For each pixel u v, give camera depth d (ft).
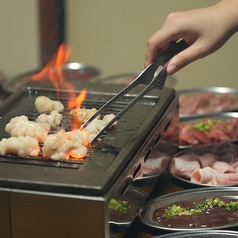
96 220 6.43
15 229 6.70
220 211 7.89
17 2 15.17
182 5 15.25
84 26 16.25
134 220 7.93
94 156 7.32
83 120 8.36
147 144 7.90
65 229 6.57
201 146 10.02
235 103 12.20
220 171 9.00
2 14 15.26
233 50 14.66
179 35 8.54
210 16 8.50
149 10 15.57
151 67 8.28
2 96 12.63
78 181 6.51
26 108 8.94
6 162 7.21
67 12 16.14
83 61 16.20
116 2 15.80
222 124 10.99
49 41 15.66
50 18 15.56
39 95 9.39
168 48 8.69
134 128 8.14
